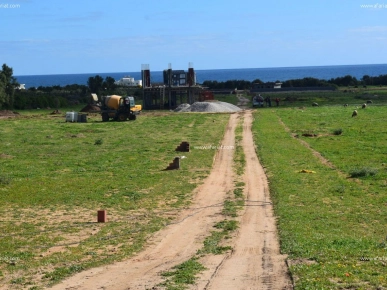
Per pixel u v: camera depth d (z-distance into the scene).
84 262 16.88
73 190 28.58
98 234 20.36
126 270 15.61
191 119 70.56
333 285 12.30
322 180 29.64
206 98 100.00
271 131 55.06
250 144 46.41
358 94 111.88
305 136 50.31
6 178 31.03
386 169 32.22
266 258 15.83
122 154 41.56
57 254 17.84
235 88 139.12
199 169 34.84
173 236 19.95
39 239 19.77
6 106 95.31
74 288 14.06
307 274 13.23
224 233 19.98
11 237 20.11
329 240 17.50
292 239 17.97
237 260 15.77
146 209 24.56
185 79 98.19
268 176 31.77
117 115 70.50
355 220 21.09
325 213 22.27
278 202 24.72
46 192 28.16
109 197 26.94
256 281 13.27
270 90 130.50
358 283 12.36
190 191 28.33
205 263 15.64
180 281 13.62
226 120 68.56
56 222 22.38
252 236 19.28
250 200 25.86
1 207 25.16
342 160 36.09
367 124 57.00
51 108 100.12
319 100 99.44
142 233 20.42
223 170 34.41
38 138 52.44
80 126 63.75
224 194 27.53
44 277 15.41
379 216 21.66
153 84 97.00
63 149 44.81
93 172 34.06
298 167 34.41
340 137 48.38
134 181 30.92
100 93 116.06
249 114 75.62
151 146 46.00
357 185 28.00
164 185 29.78
